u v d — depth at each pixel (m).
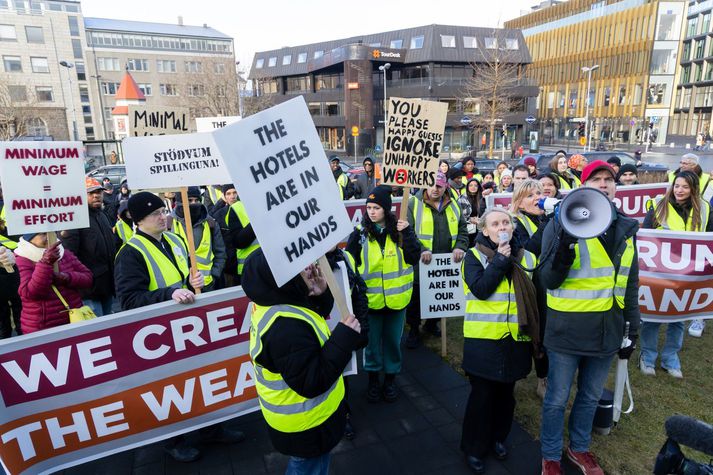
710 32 47.66
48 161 3.25
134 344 3.04
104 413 3.02
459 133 43.75
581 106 59.44
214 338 3.26
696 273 4.23
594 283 2.88
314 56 50.59
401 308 3.99
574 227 2.64
